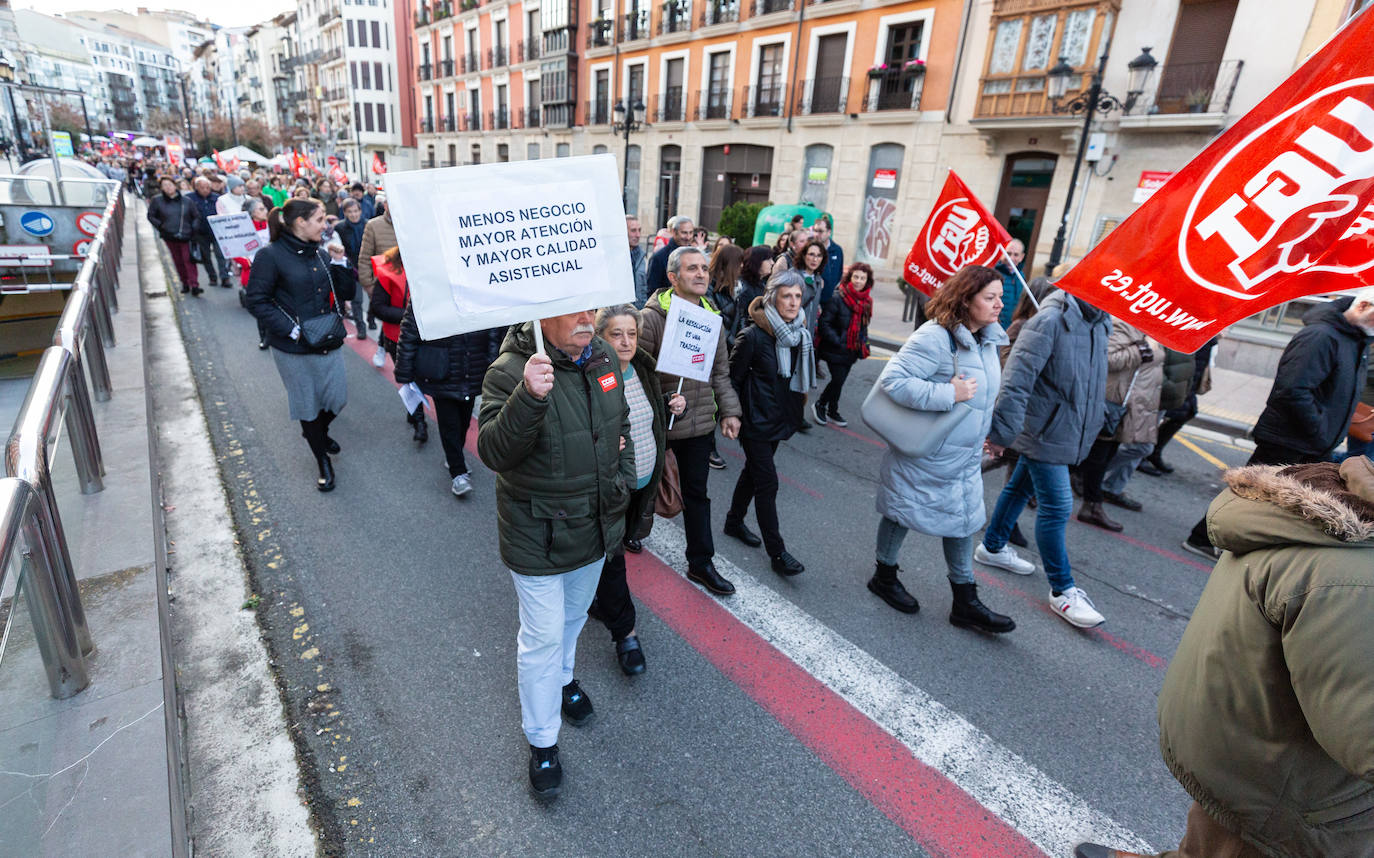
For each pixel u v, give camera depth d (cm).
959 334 300
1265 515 134
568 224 202
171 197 990
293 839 215
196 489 438
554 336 213
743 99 2212
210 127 8912
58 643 212
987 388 306
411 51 4650
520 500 214
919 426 306
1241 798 142
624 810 233
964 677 310
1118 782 257
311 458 498
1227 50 1236
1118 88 1373
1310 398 369
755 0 2100
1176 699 156
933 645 331
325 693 276
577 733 265
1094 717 290
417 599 340
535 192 196
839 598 366
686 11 2366
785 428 368
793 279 352
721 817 232
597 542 229
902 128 1789
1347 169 213
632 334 258
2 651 180
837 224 2002
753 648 321
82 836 177
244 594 335
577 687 272
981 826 235
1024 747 272
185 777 233
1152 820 241
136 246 1196
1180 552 447
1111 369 440
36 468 209
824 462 565
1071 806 246
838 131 1948
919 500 320
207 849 210
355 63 4759
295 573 357
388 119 4888
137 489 350
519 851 216
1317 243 223
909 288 1216
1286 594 125
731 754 259
